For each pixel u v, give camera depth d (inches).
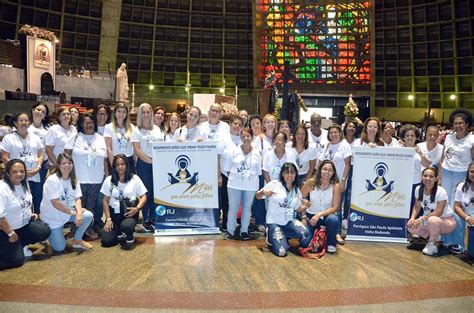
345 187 225.5
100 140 215.6
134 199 199.9
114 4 1123.9
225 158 217.9
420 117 1149.1
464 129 214.2
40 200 221.9
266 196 201.8
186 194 220.4
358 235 217.3
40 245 196.4
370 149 216.8
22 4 972.6
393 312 129.6
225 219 233.1
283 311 128.6
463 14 1056.8
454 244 198.5
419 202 208.4
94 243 201.5
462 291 148.3
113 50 1137.4
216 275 158.9
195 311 127.1
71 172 187.0
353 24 1189.7
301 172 226.5
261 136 231.0
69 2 1069.1
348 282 154.8
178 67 1208.2
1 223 160.6
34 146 212.4
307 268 170.2
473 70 1064.2
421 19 1125.7
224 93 1208.2
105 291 140.8
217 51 1221.1
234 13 1201.4
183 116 416.2
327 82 1223.5
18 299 133.0
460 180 216.1
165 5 1181.1
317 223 200.1
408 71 1166.3
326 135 247.0
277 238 189.0
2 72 619.2
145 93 1185.4
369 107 1214.3
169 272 161.0
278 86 1188.5
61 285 145.7
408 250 202.1
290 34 1214.9
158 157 218.5
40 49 681.6
